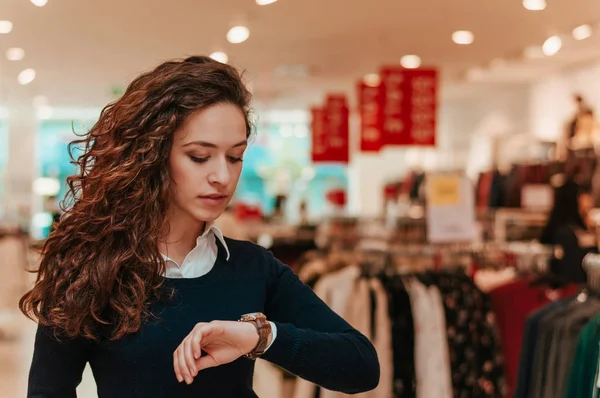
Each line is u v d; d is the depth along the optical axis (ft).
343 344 4.78
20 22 22.44
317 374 4.62
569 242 13.41
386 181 39.91
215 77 4.75
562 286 12.01
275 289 5.20
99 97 40.75
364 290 11.15
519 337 12.01
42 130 50.80
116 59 28.91
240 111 4.83
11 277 26.71
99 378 4.78
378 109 27.37
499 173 23.77
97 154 4.82
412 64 29.22
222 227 18.79
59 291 4.72
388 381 10.94
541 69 30.42
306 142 53.36
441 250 13.25
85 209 4.77
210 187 4.69
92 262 4.69
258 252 5.29
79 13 21.25
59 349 4.71
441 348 11.10
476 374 11.36
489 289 12.39
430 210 12.78
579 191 15.08
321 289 11.38
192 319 4.78
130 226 4.73
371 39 24.44
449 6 19.90
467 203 12.73
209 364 4.33
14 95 40.16
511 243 16.08
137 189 4.72
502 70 30.73
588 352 7.79
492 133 37.45
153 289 4.75
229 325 4.32
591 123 24.38
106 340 4.71
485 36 23.61
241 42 25.31
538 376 8.88
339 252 14.08
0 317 27.78
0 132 47.70
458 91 37.42
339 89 36.94
